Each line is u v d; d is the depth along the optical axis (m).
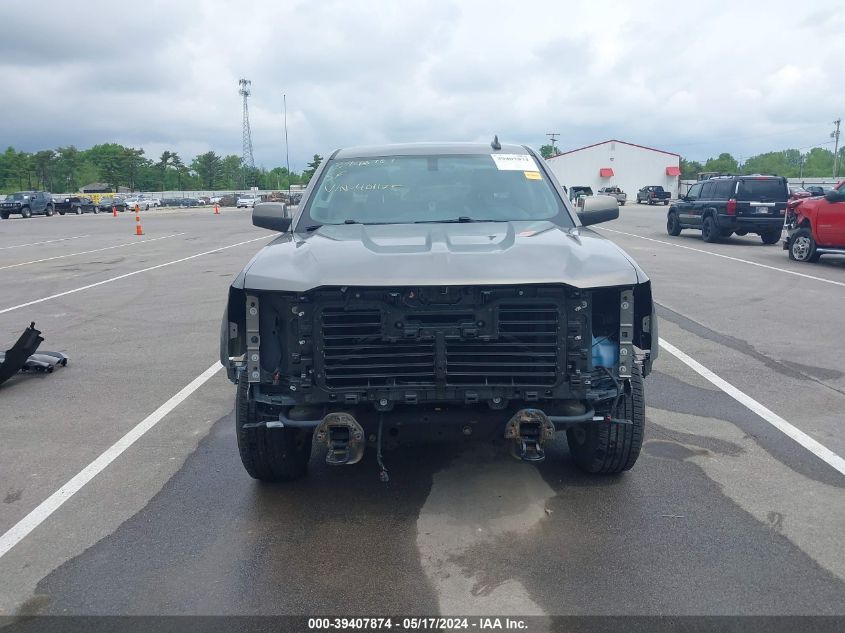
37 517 4.16
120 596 3.33
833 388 6.46
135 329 9.57
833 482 4.45
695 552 3.62
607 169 91.81
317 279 3.55
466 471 4.65
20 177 143.12
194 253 20.11
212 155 145.62
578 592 3.28
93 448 5.27
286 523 4.01
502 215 4.74
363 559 3.61
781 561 3.53
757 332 8.77
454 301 3.56
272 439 4.21
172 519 4.10
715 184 21.70
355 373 3.62
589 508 4.11
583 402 3.76
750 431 5.36
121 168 138.12
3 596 3.36
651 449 5.00
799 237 16.16
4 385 7.02
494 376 3.60
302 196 5.14
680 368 7.16
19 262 18.33
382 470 3.68
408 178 5.04
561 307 3.58
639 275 3.76
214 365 7.64
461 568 3.51
